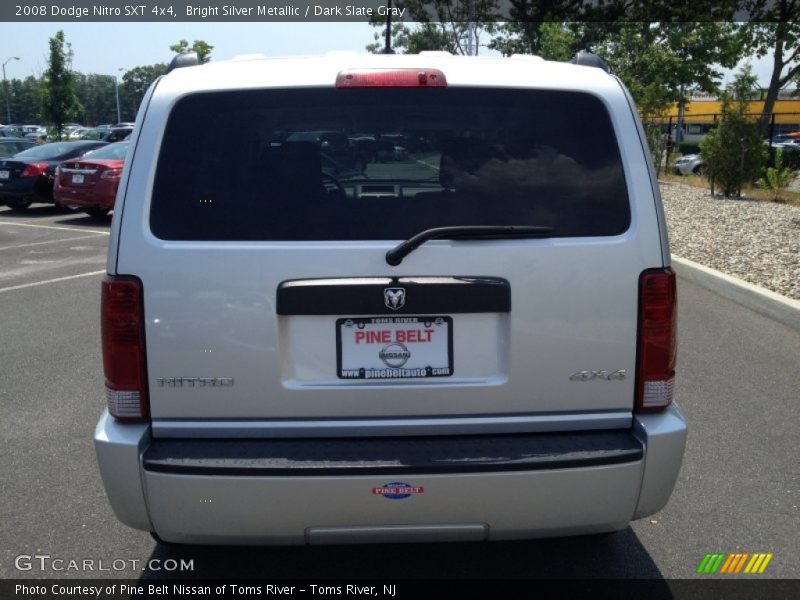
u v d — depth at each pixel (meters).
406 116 2.95
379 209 2.87
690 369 6.50
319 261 2.81
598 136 2.96
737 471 4.63
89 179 16.34
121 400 2.86
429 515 2.80
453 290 2.82
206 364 2.83
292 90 2.96
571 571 3.61
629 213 2.90
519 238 2.85
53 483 4.49
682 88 35.09
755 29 32.34
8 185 18.30
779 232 12.76
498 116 2.97
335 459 2.78
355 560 3.70
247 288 2.80
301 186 2.89
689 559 3.71
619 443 2.88
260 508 2.77
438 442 2.88
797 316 7.74
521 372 2.88
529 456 2.80
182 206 2.85
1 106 108.38
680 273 10.64
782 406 5.66
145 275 2.81
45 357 6.91
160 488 2.78
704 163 19.50
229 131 2.92
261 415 2.86
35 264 11.66
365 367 2.87
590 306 2.86
